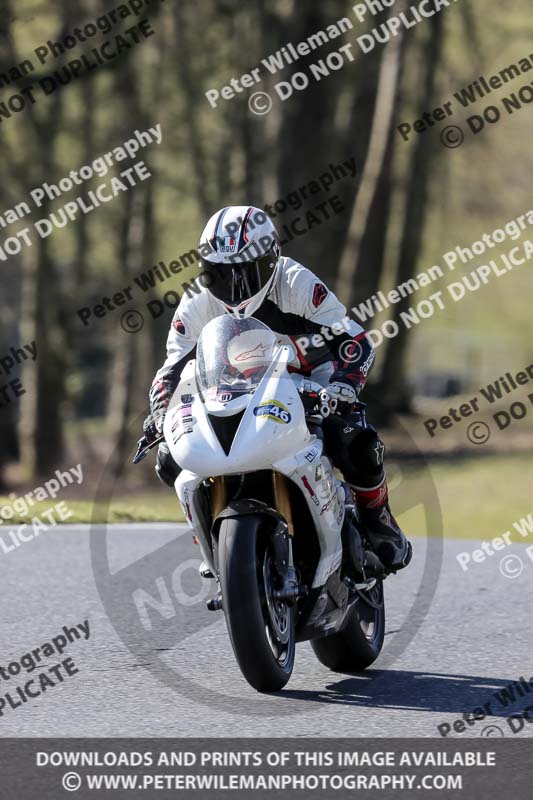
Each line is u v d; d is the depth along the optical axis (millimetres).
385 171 70312
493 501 55375
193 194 81500
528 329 121000
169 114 75438
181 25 69625
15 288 93812
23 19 66250
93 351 114312
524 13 72312
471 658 18422
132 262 79750
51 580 24469
